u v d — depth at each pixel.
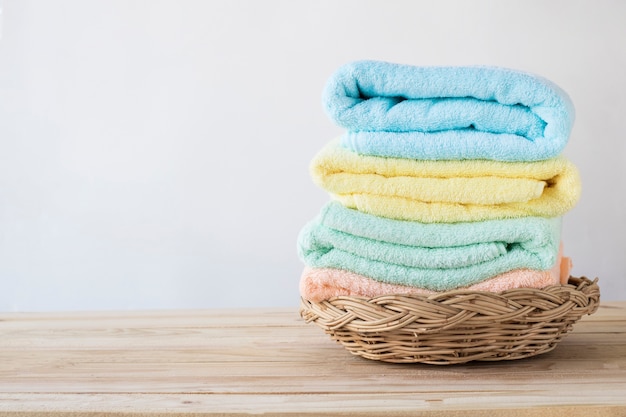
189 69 1.53
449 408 0.68
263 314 1.19
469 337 0.79
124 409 0.69
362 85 0.82
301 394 0.73
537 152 0.80
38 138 1.56
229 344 0.96
